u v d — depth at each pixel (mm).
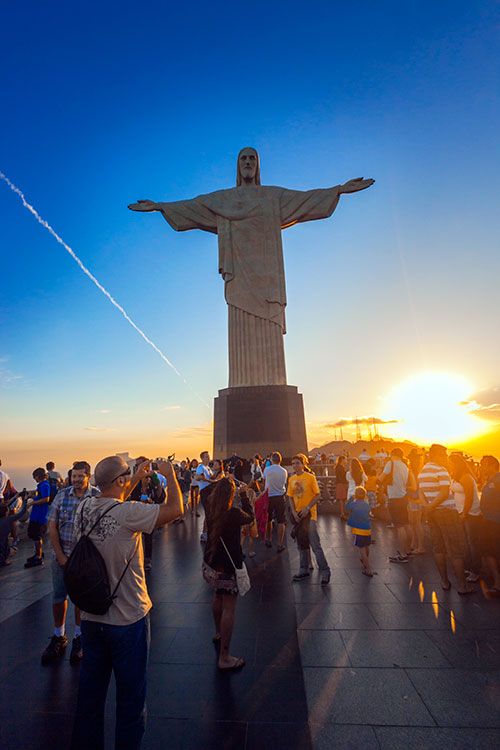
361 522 7617
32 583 7812
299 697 3838
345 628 5305
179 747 3238
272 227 23688
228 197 24406
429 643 4801
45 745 3340
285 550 9789
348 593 6625
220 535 4551
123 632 2965
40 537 9164
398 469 8672
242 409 21328
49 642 5227
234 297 23188
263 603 6309
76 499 4836
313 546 7289
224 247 23609
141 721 2918
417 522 9117
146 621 3146
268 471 10078
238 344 22875
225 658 4371
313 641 4965
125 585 3043
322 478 16531
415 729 3371
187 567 8531
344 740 3266
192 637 5184
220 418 21719
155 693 3957
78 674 4426
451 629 5156
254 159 25453
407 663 4379
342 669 4301
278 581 7414
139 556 3223
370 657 4527
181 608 6211
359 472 11922
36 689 4148
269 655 4660
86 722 2850
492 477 6445
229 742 3279
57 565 4824
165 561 9047
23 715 3732
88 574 2879
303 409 22000
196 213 24406
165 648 4887
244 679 4168
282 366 22625
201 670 4367
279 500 9898
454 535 6445
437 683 3992
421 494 6777
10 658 4805
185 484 17531
